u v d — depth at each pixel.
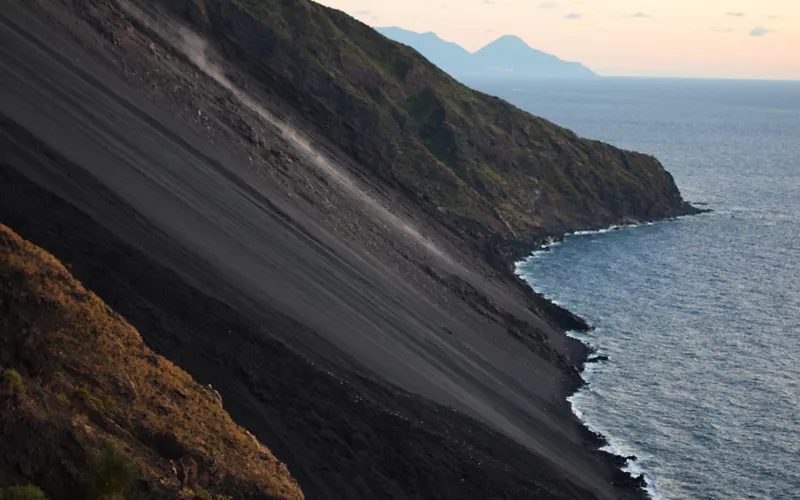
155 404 28.27
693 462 55.12
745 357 75.25
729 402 64.75
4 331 25.25
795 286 101.38
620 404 64.31
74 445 22.36
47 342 27.08
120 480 22.12
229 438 29.48
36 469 21.12
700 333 82.38
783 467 54.53
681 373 71.06
